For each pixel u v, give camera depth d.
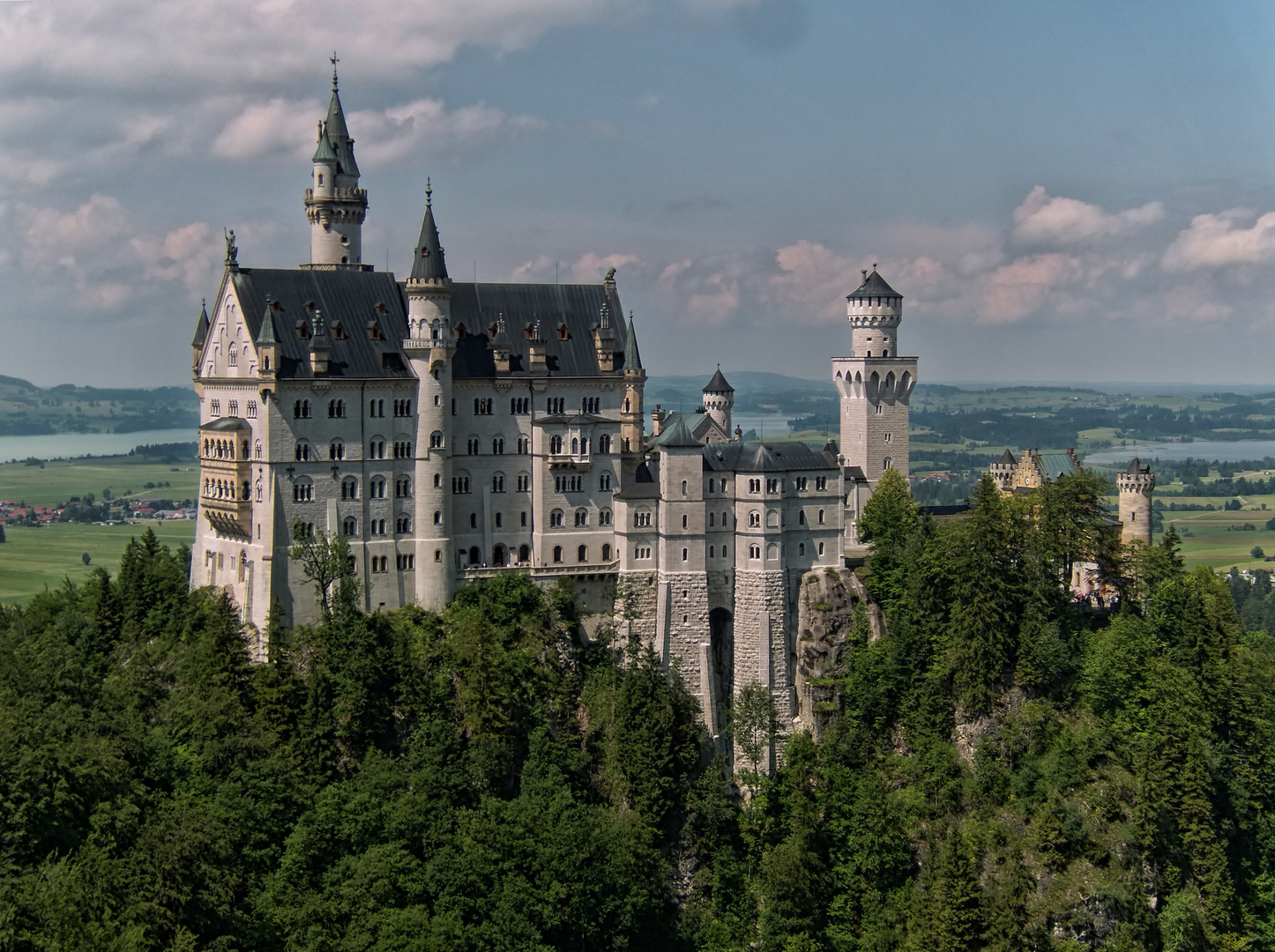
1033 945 175.50
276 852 159.12
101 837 142.62
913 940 176.00
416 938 153.25
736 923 183.00
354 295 192.38
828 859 188.38
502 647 184.75
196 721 167.88
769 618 198.62
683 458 196.38
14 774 141.25
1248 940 190.88
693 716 194.75
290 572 183.00
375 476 188.38
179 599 191.75
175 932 137.00
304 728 169.75
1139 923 181.00
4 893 127.69
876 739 198.75
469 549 197.50
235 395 187.75
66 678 169.50
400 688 176.62
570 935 168.25
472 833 165.12
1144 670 199.38
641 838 176.75
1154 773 189.38
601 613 199.25
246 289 186.38
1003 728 196.12
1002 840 185.88
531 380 199.00
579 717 188.75
